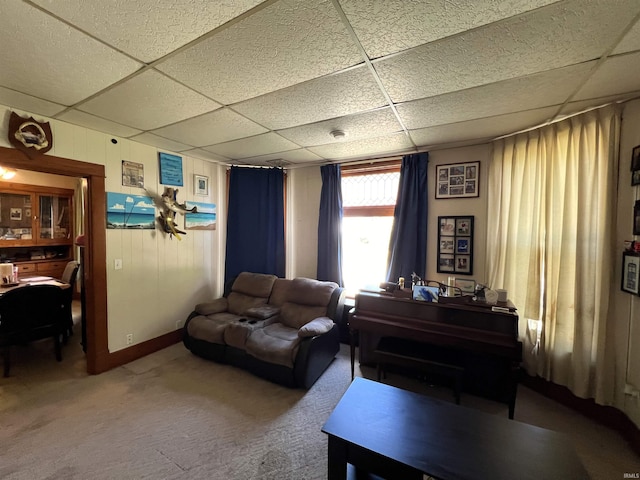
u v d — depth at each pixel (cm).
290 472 161
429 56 145
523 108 205
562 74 160
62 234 543
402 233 318
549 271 232
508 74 160
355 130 253
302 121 232
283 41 133
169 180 327
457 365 216
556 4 109
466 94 185
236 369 279
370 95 187
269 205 392
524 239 249
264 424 200
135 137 278
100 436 186
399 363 229
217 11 113
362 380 185
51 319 285
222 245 406
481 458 122
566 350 220
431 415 150
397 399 164
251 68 156
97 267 265
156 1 107
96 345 266
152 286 314
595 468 165
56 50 138
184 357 304
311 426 199
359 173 360
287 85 174
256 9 112
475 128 246
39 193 509
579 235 210
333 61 149
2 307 256
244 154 338
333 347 291
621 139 193
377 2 108
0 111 207
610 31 123
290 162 374
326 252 368
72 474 157
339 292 303
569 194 219
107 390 240
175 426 197
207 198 379
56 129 235
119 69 156
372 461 131
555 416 209
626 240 189
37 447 176
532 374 242
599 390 198
